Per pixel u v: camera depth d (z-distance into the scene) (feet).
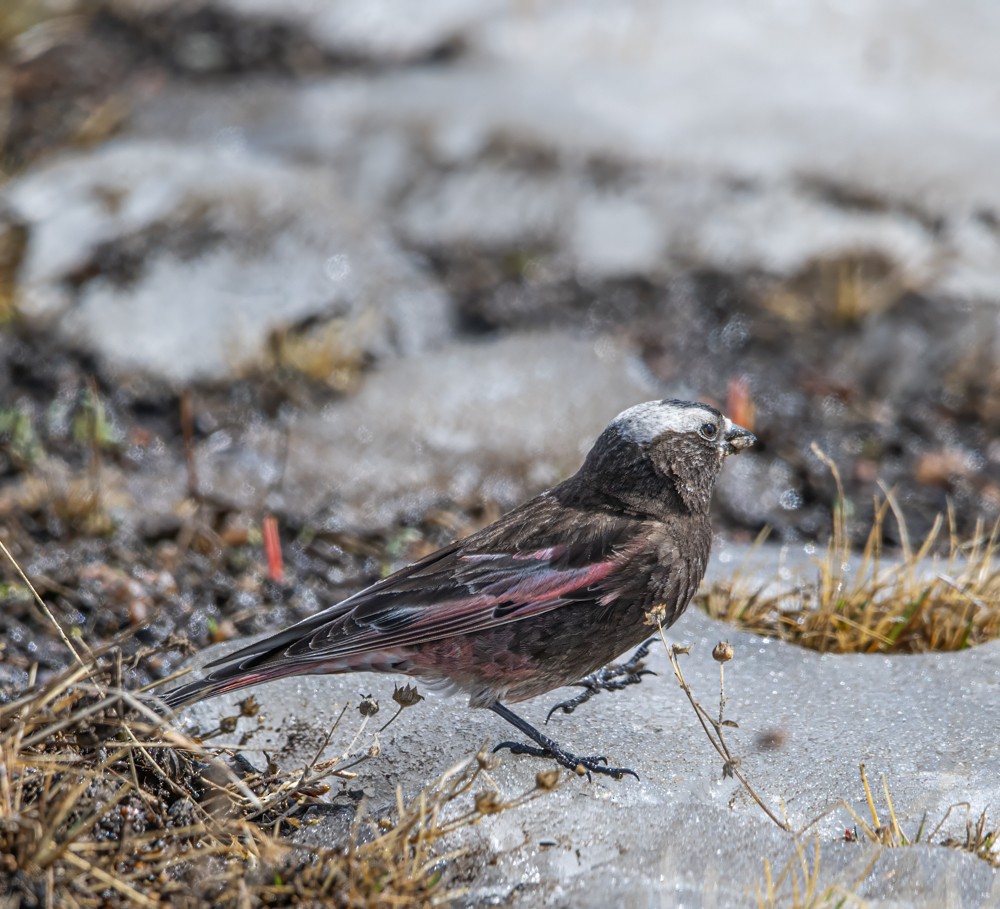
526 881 21.99
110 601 34.04
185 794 23.59
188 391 44.21
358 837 23.49
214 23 63.62
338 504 40.22
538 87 57.57
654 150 53.98
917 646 30.86
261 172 52.65
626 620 27.20
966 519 40.47
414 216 53.36
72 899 20.71
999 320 47.80
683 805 23.45
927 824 23.63
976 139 53.98
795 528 39.91
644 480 27.96
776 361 47.98
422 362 47.34
